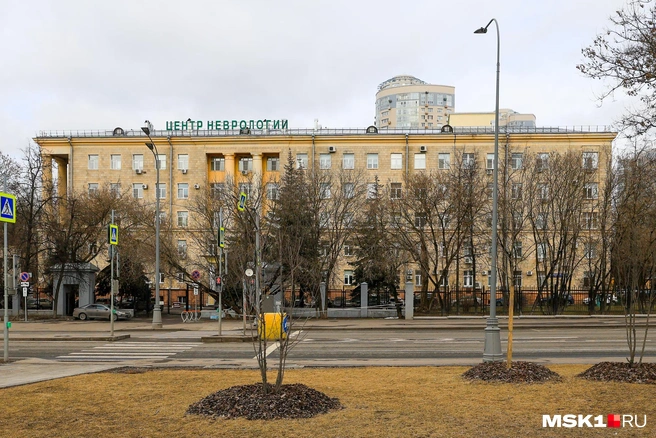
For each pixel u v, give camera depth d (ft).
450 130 213.66
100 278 155.84
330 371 47.80
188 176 212.23
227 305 147.43
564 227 143.33
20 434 26.73
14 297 144.46
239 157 216.74
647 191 118.52
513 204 140.67
